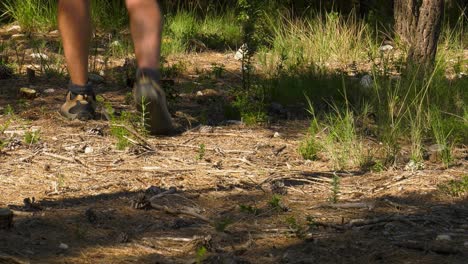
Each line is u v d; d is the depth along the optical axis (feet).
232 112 28.94
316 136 26.21
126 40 43.42
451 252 16.67
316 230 18.03
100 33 46.52
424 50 36.40
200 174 22.06
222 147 24.90
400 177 21.91
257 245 17.08
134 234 17.58
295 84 32.48
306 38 42.83
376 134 26.40
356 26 47.52
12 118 27.40
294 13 50.85
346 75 34.55
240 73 37.22
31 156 23.20
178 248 16.90
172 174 21.98
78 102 27.20
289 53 40.57
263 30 45.62
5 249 16.31
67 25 25.61
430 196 20.48
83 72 27.04
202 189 20.84
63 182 21.13
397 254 16.62
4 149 23.85
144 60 19.90
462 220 18.80
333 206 19.57
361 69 39.27
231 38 46.24
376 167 22.68
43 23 47.62
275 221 18.58
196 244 16.88
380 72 35.40
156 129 21.15
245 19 48.75
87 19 25.54
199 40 44.96
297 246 17.04
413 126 25.54
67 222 18.10
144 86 20.04
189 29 47.24
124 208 19.20
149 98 20.18
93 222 18.15
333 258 16.42
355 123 27.68
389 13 54.08
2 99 30.50
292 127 27.73
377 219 18.44
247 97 30.55
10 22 50.11
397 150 24.08
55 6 48.24
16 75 34.96
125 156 23.53
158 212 18.98
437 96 29.66
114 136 25.43
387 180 21.83
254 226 18.22
